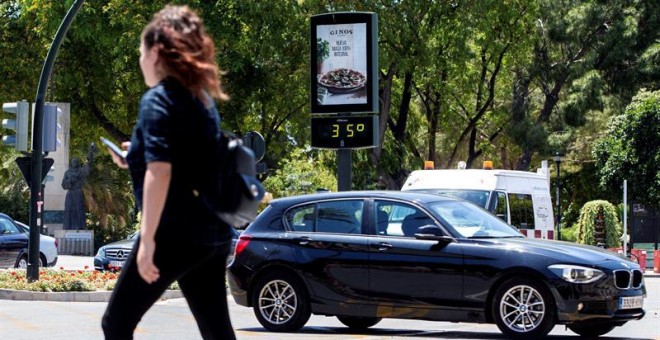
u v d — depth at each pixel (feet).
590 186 552.00
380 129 386.73
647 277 302.25
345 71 238.48
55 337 117.70
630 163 419.95
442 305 114.83
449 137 519.60
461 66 398.83
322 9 366.22
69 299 178.19
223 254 42.78
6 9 411.34
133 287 41.55
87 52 395.55
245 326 132.57
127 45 364.17
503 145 511.40
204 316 43.37
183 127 40.11
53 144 189.98
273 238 124.06
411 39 374.84
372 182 386.93
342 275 119.34
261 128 423.23
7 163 510.58
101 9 376.07
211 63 41.55
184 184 40.70
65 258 358.64
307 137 400.88
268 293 123.75
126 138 413.80
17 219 492.54
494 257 112.88
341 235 120.78
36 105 185.16
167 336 120.16
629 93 492.13
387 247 117.60
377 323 138.51
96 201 464.24
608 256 114.62
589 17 464.24
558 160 410.31
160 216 40.16
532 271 111.24
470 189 194.80
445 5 386.52
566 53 483.51
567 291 110.32
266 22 368.07
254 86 391.45
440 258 115.03
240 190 41.29
